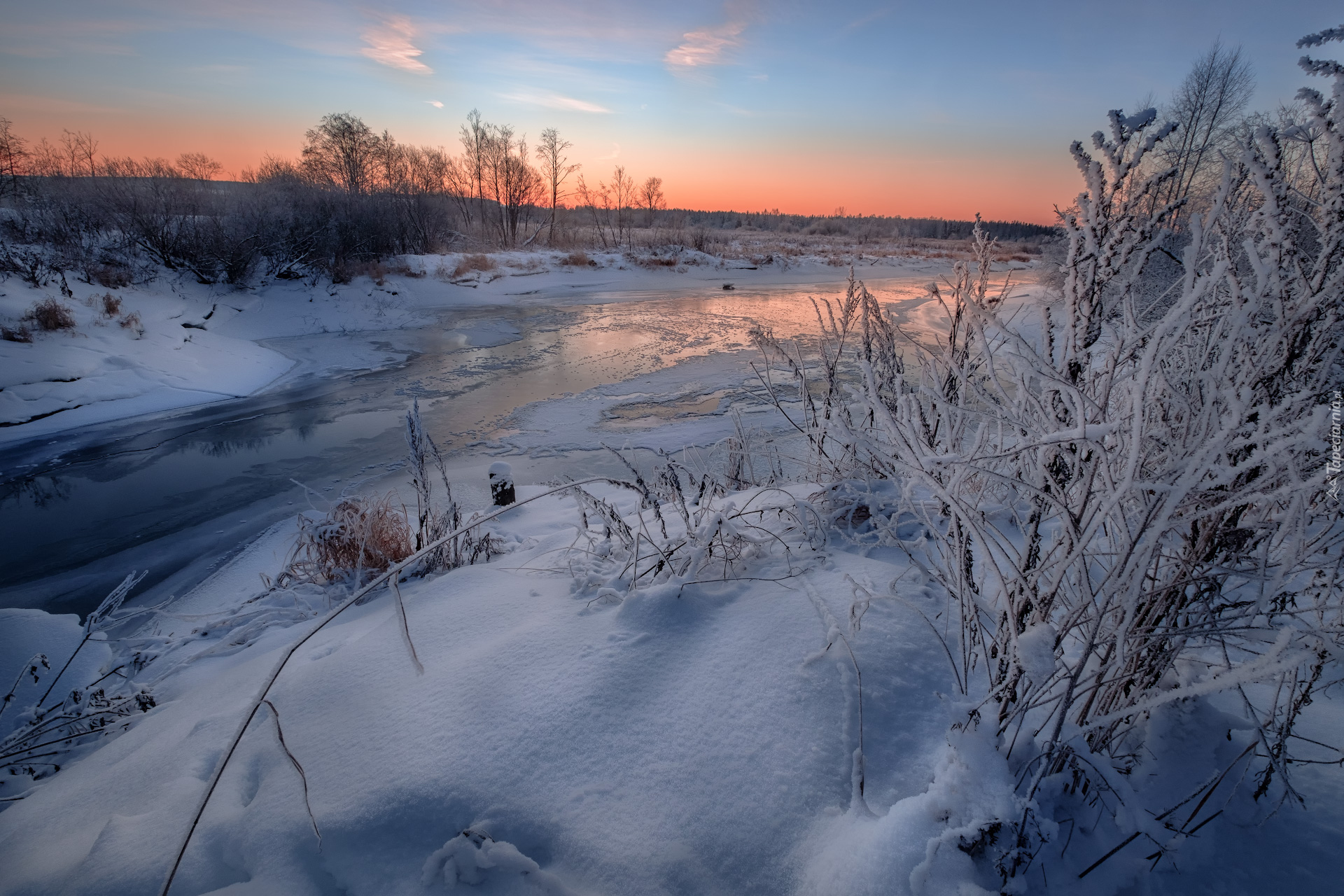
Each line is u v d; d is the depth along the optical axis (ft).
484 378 51.96
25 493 30.68
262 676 9.61
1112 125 4.77
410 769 6.27
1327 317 4.76
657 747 6.31
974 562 8.40
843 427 6.89
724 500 12.62
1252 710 5.37
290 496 29.40
